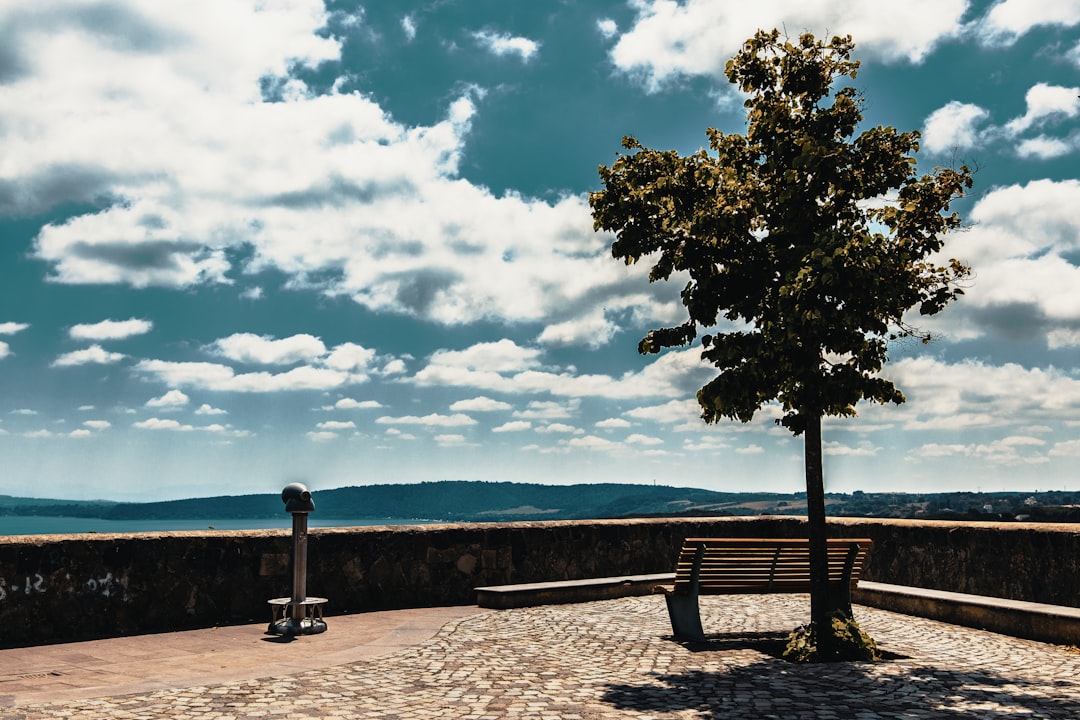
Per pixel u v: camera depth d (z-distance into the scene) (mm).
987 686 6586
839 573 8859
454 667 7281
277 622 9484
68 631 9164
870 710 5777
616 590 12453
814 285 7164
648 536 14438
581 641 8680
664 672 7125
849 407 8461
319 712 5613
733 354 7848
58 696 6086
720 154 8703
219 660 7824
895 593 11156
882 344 8000
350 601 11312
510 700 6027
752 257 8195
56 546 9180
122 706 5762
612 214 8352
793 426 8375
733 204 8031
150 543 9805
